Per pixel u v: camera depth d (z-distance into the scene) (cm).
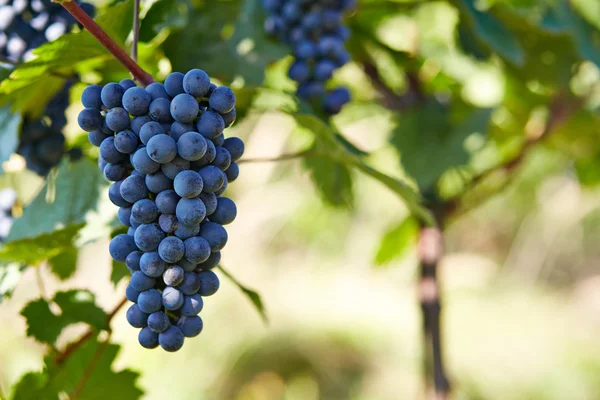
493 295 482
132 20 104
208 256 91
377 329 425
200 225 92
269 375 407
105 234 105
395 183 108
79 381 109
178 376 356
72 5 93
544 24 123
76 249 112
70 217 106
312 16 112
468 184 142
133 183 91
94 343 110
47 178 108
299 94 115
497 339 434
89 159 108
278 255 459
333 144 109
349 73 156
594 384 411
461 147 129
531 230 465
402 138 133
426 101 139
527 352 427
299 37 113
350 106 153
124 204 93
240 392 391
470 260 518
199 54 111
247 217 366
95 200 106
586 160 167
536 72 133
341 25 116
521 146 147
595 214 466
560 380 410
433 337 137
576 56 131
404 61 136
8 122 104
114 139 92
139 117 91
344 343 422
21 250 104
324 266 459
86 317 105
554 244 497
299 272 455
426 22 137
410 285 457
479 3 124
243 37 112
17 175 135
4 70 104
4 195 113
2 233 111
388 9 131
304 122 108
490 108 132
